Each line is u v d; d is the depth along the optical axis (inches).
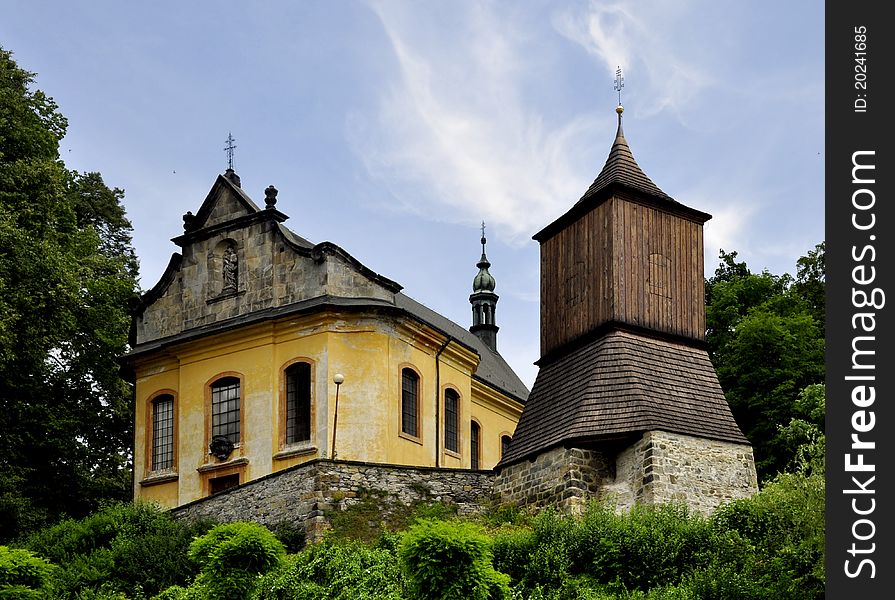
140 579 1451.8
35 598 1258.0
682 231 1731.1
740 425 2087.8
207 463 1802.4
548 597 1293.1
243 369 1807.3
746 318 2149.4
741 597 1241.4
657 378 1630.2
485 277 2664.9
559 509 1569.9
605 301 1667.1
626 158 1769.2
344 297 1784.0
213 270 1872.5
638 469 1553.9
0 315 1710.1
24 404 1935.3
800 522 1307.8
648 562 1326.3
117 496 2039.9
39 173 1859.0
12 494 1835.6
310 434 1743.4
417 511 1567.4
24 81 1995.6
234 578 1288.1
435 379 1892.2
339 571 1339.8
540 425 1667.1
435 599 1171.3
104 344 2004.2
